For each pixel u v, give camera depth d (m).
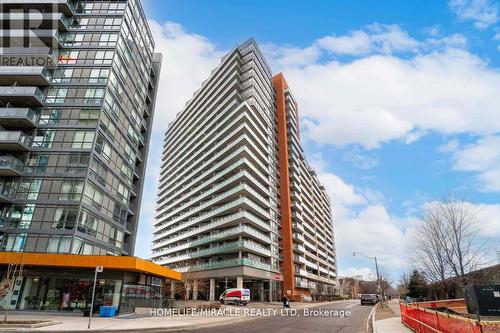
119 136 41.81
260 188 64.62
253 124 68.00
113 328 16.25
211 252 61.88
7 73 36.31
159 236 93.31
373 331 16.45
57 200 32.16
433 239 27.58
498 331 7.10
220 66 83.88
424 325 13.05
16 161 33.50
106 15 43.91
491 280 25.77
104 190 37.09
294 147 85.56
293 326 19.30
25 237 30.73
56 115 36.66
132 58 46.97
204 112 85.69
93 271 25.23
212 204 66.44
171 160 101.38
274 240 67.69
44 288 24.67
